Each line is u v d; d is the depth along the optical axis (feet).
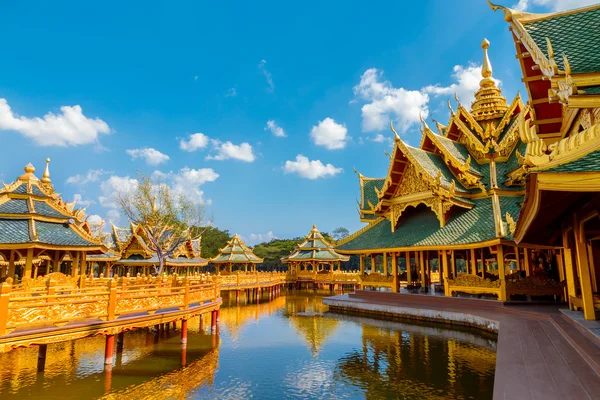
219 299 66.69
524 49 42.98
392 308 71.41
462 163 80.12
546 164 20.21
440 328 60.34
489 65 97.09
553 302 59.31
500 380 24.49
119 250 136.77
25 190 73.46
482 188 76.59
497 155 83.46
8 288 33.01
